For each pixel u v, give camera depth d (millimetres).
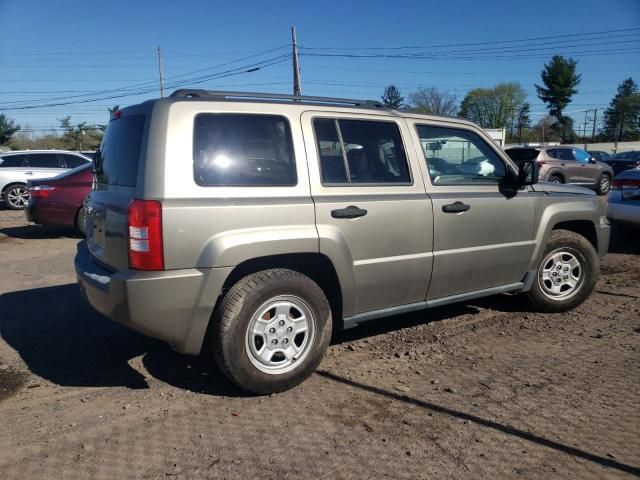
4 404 3734
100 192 4090
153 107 3582
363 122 4277
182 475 2920
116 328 5223
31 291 6566
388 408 3631
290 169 3869
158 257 3369
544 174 18219
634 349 4621
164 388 3967
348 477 2891
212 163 3592
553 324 5285
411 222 4309
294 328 3861
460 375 4129
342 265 3984
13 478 2898
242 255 3566
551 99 86750
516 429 3344
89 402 3758
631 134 87438
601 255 5840
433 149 4652
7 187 15195
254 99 3922
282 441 3242
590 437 3254
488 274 4914
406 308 4492
